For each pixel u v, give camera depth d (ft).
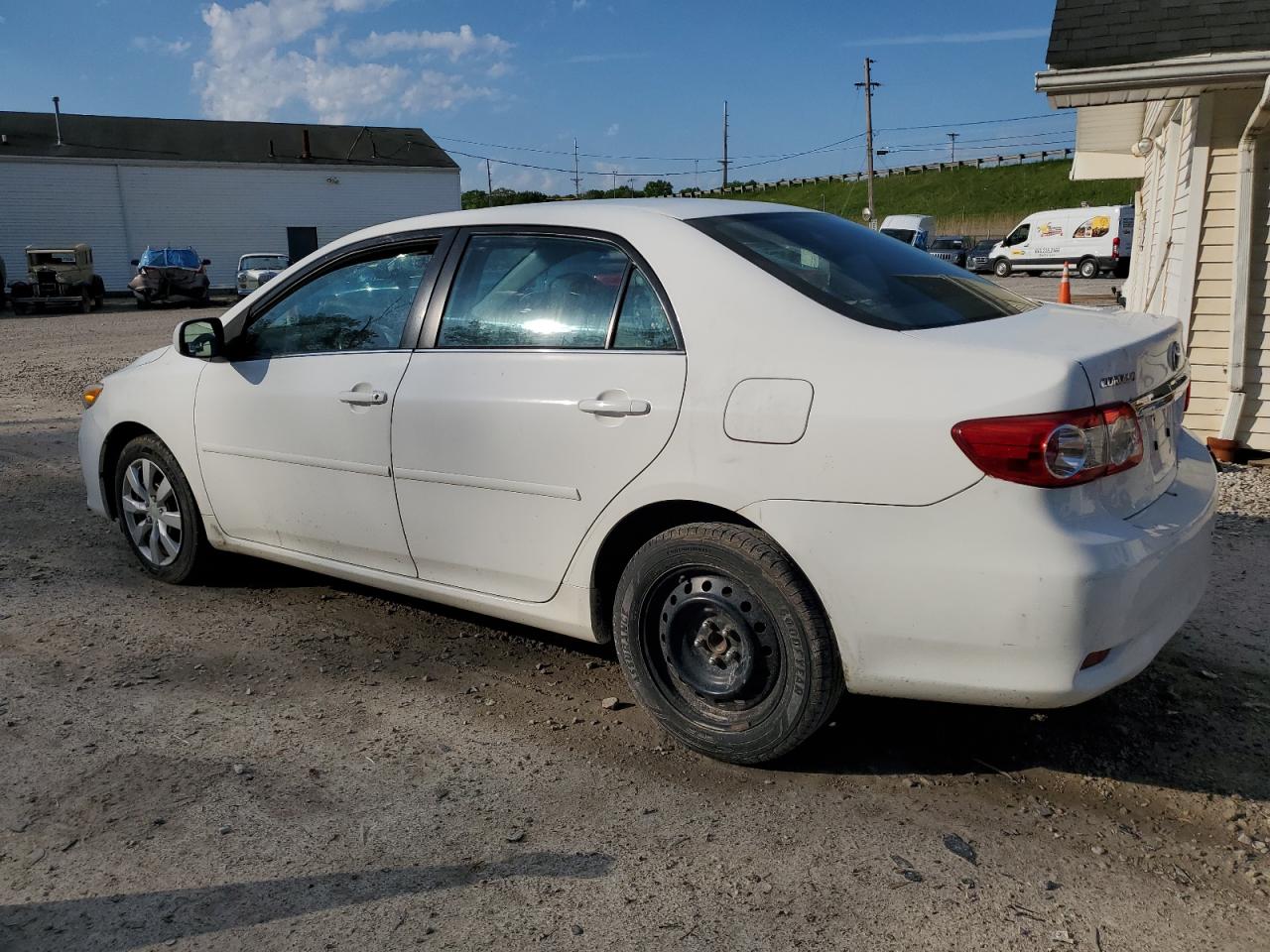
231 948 7.75
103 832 9.21
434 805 9.63
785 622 9.60
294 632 13.84
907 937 7.82
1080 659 8.55
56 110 124.67
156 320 78.64
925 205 251.60
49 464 24.45
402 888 8.44
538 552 11.20
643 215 11.18
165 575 15.67
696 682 10.39
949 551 8.69
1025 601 8.46
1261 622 13.64
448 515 11.85
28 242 120.57
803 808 9.56
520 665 12.78
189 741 10.85
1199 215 23.43
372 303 12.92
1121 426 8.89
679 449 9.95
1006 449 8.38
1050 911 8.11
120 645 13.42
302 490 13.33
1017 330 9.72
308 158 133.80
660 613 10.53
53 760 10.47
